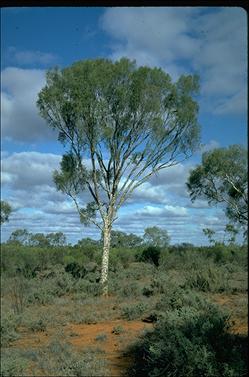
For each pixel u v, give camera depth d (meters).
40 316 13.48
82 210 20.83
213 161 32.62
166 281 18.05
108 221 20.59
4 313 13.02
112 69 19.31
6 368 7.67
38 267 28.98
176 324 8.16
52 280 22.05
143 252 31.94
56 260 31.77
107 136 18.89
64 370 7.80
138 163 20.20
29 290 18.78
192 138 20.20
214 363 6.48
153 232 46.50
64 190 20.44
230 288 16.62
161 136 19.50
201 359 6.52
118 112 19.48
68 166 20.31
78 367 7.85
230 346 7.17
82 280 20.47
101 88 19.17
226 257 29.61
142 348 8.52
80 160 20.42
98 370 7.80
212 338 7.22
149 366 7.22
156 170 20.34
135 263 31.50
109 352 9.30
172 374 6.67
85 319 12.97
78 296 17.67
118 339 10.22
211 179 33.72
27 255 29.27
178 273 24.80
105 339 10.45
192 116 19.75
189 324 7.84
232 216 34.38
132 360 8.53
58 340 10.22
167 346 6.99
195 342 6.96
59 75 19.70
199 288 16.89
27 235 53.44
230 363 6.53
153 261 31.05
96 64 19.55
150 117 19.53
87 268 27.86
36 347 10.02
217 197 34.19
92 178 20.52
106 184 20.55
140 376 7.54
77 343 10.28
